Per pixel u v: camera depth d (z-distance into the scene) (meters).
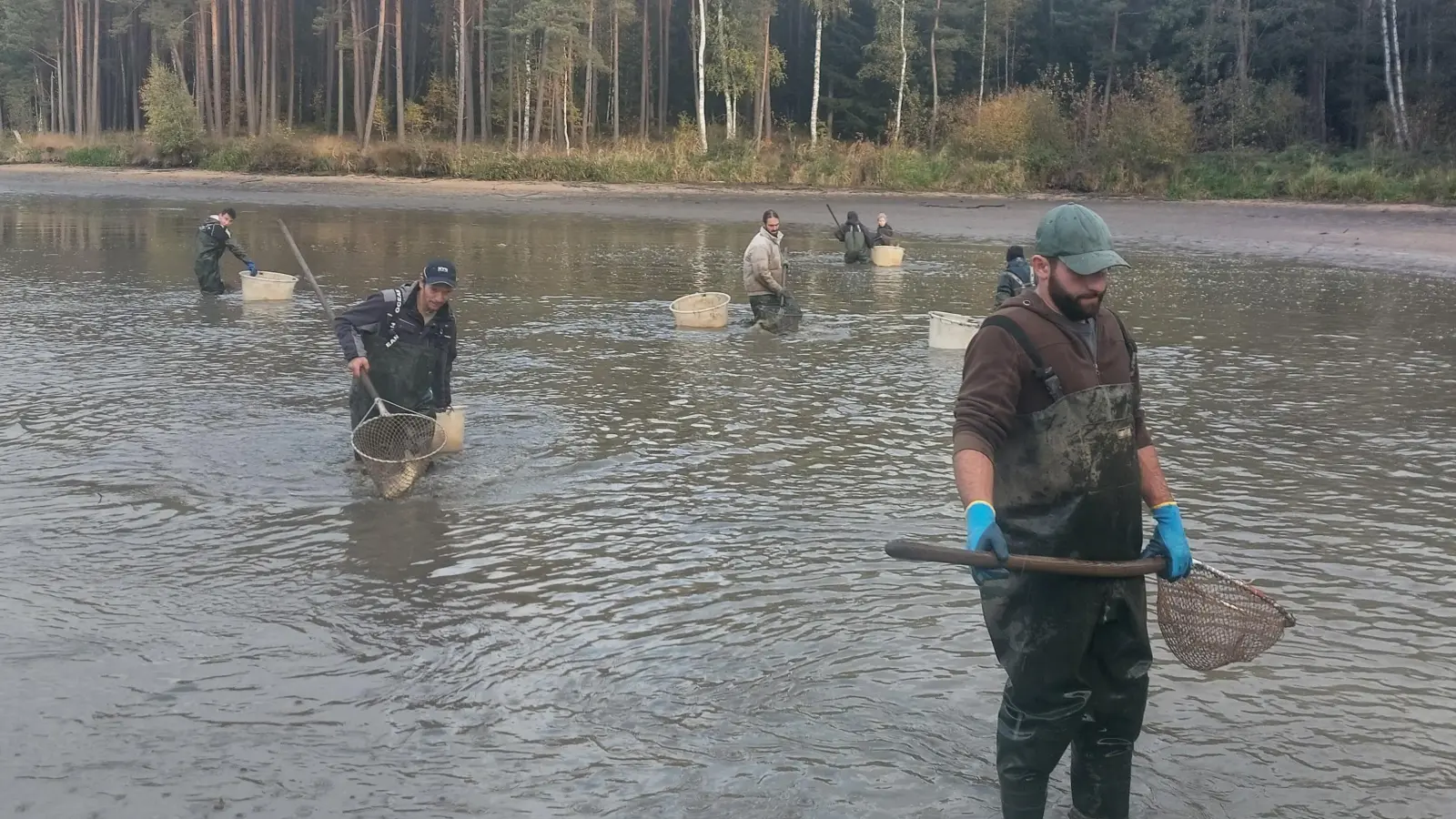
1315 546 6.41
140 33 79.00
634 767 4.06
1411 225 32.75
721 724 4.38
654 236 29.83
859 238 23.00
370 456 7.10
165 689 4.64
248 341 12.76
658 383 10.80
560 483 7.51
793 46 73.69
